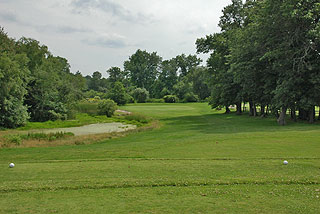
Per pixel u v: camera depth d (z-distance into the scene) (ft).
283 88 80.02
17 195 21.30
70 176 27.07
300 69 80.18
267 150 40.73
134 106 254.68
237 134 62.08
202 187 22.86
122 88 279.08
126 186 23.40
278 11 80.79
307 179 24.47
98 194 21.35
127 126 107.34
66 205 18.90
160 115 158.40
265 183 23.72
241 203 18.90
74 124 113.09
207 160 34.55
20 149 51.29
